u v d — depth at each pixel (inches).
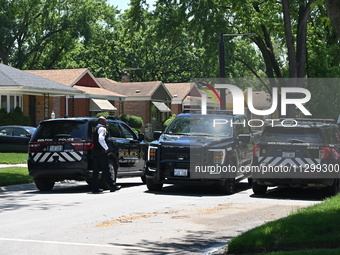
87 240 498.6
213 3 2071.9
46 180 925.2
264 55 2444.6
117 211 684.1
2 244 478.9
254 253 435.5
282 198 833.5
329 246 441.4
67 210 692.7
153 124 3312.0
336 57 2379.4
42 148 909.2
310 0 2064.5
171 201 790.5
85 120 920.3
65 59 4192.9
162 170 889.5
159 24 2263.8
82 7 3750.0
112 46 4362.7
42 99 2347.4
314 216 527.2
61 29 3752.5
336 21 508.4
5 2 3430.1
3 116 2091.5
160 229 557.6
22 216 641.6
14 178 1023.6
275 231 470.0
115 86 3373.5
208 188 980.6
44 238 506.6
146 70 4355.3
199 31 2080.5
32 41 3939.5
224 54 1903.3
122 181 1136.8
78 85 2893.7
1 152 1695.4
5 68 2162.9
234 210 695.7
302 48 2127.2
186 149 876.0
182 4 2092.8
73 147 900.6
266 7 2304.4
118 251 453.7
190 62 4279.0
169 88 3740.2
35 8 3528.5
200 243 491.8
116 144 951.0
